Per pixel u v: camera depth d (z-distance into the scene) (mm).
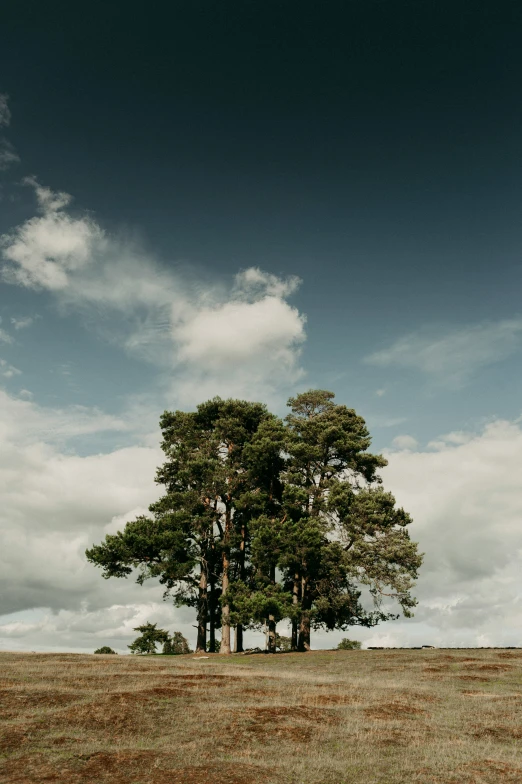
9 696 17875
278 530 43625
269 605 39531
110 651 59031
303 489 45688
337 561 44719
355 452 50750
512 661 33094
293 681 24219
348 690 22125
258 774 12148
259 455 46281
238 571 48719
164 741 14406
